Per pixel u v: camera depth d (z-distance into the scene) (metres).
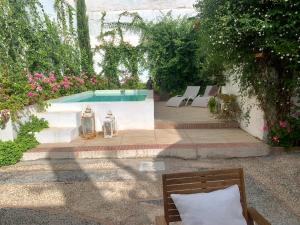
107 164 5.63
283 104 6.01
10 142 5.86
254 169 5.21
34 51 9.44
